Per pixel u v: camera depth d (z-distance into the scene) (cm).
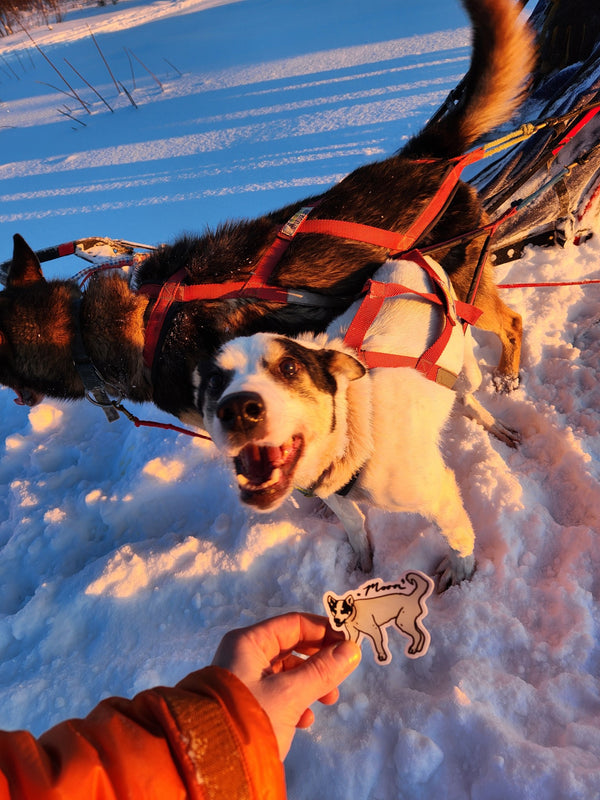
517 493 77
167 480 95
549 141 107
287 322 77
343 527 82
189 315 74
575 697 59
